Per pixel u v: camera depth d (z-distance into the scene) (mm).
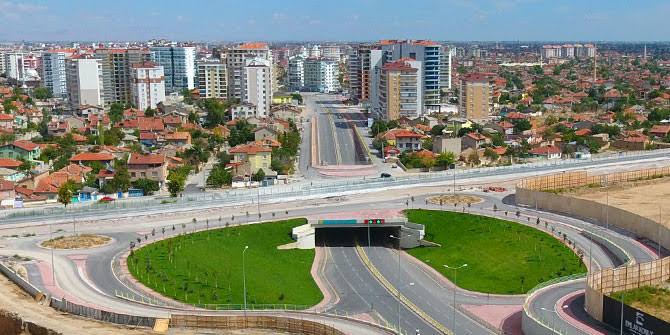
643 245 193875
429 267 196250
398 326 147375
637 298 143500
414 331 144250
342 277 187750
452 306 160875
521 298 164625
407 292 172875
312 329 135875
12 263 185250
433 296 169125
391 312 157250
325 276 189250
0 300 154750
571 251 192375
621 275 147250
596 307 137750
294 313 151625
